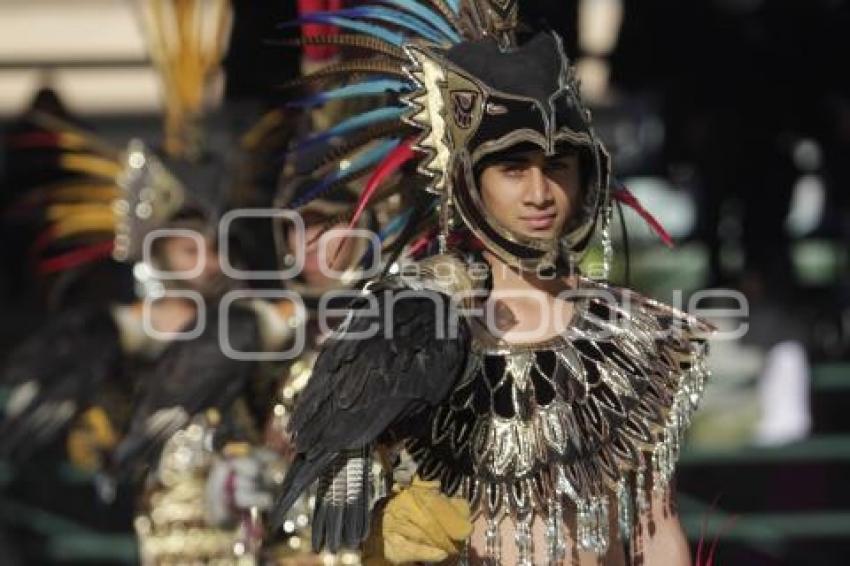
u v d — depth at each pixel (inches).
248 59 675.4
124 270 774.5
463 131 451.5
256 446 616.1
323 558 591.8
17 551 869.8
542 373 453.7
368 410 431.2
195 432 623.2
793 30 999.0
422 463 447.2
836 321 997.8
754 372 993.5
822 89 1012.5
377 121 486.0
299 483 429.4
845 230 1066.1
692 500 890.1
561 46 460.1
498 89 449.1
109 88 1137.4
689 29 999.6
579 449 451.2
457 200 454.9
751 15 1000.2
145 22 729.0
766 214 1029.8
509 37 473.1
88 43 1141.7
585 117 454.0
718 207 1033.5
